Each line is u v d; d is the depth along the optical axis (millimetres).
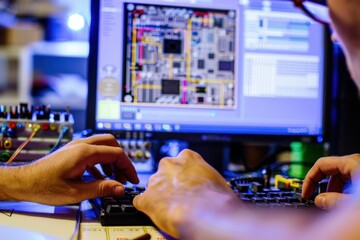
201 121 1110
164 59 1096
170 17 1101
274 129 1149
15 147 854
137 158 1127
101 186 657
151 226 621
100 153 682
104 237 563
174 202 518
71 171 652
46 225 583
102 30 1067
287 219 389
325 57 1179
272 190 788
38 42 2545
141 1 1083
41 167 663
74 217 629
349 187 737
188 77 1106
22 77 2674
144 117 1083
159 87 1091
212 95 1118
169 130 1093
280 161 1248
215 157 1252
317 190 745
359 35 466
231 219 417
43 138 869
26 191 655
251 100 1139
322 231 335
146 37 1087
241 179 924
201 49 1115
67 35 1849
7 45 2596
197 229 423
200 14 1116
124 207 629
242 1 1138
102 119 1064
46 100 2568
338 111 1232
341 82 1238
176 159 670
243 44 1138
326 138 1175
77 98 2549
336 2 471
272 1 1152
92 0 1060
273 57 1153
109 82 1068
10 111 893
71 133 880
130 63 1078
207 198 509
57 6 2219
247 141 1133
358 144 1234
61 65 2590
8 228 564
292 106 1161
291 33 1165
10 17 2369
